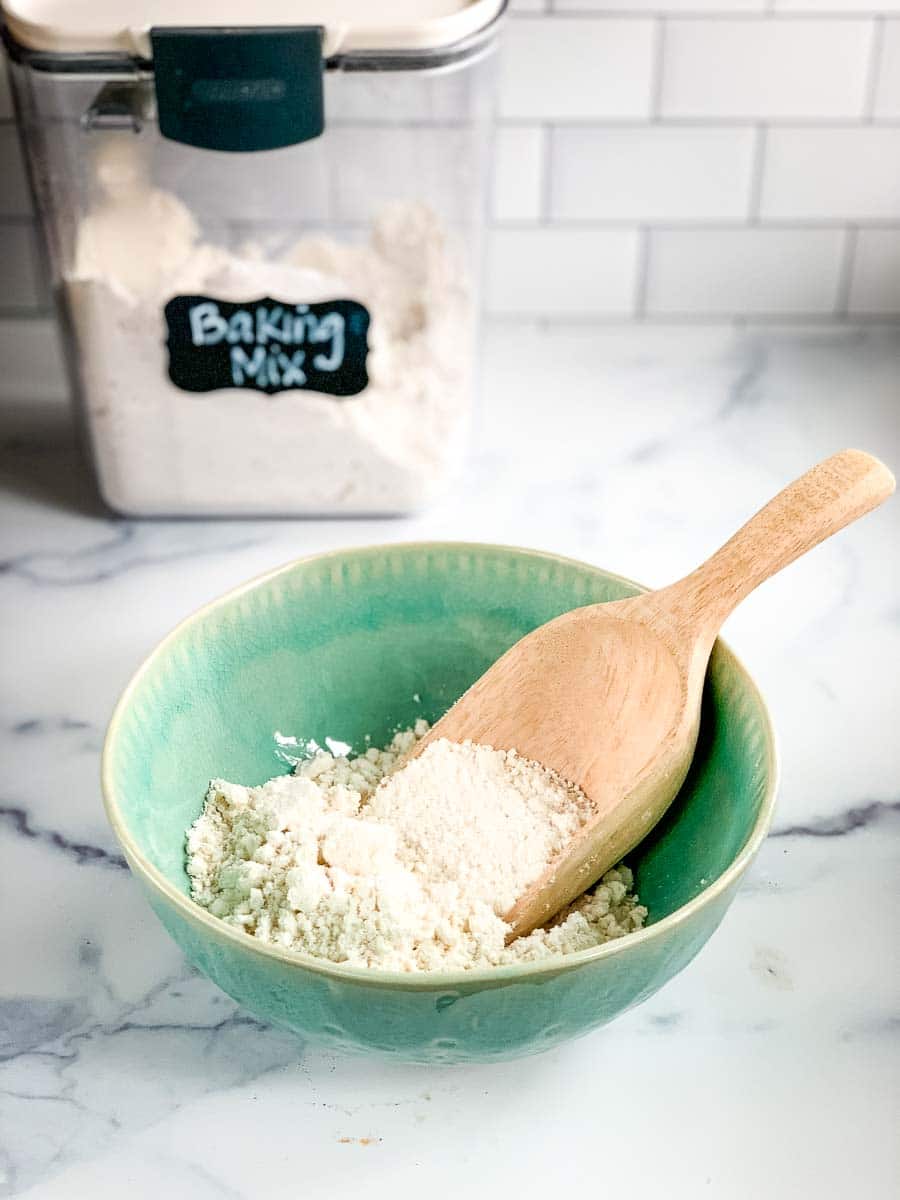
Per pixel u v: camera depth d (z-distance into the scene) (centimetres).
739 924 57
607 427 88
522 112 86
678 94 86
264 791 56
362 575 60
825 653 71
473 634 62
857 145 88
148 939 56
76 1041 52
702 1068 52
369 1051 46
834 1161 49
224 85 64
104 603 73
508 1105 50
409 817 55
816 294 95
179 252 69
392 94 65
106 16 64
